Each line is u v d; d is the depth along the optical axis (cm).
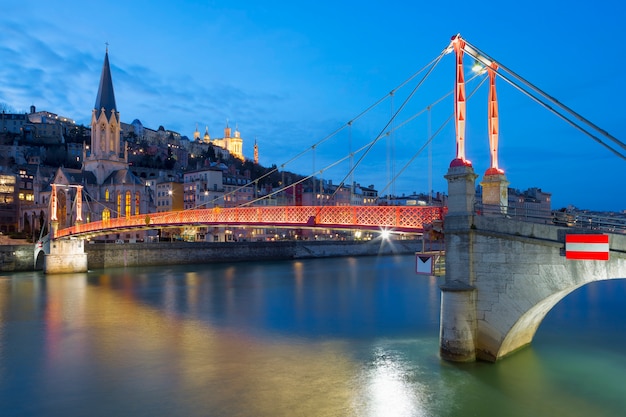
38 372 2608
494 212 2531
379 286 6569
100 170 15388
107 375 2547
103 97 16162
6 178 14475
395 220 3083
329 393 2231
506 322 2300
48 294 5844
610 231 2197
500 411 1975
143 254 10450
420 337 3297
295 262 12069
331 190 17725
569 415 1930
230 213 4769
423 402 2078
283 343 3222
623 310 4331
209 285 6862
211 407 2089
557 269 2150
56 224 8675
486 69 2892
